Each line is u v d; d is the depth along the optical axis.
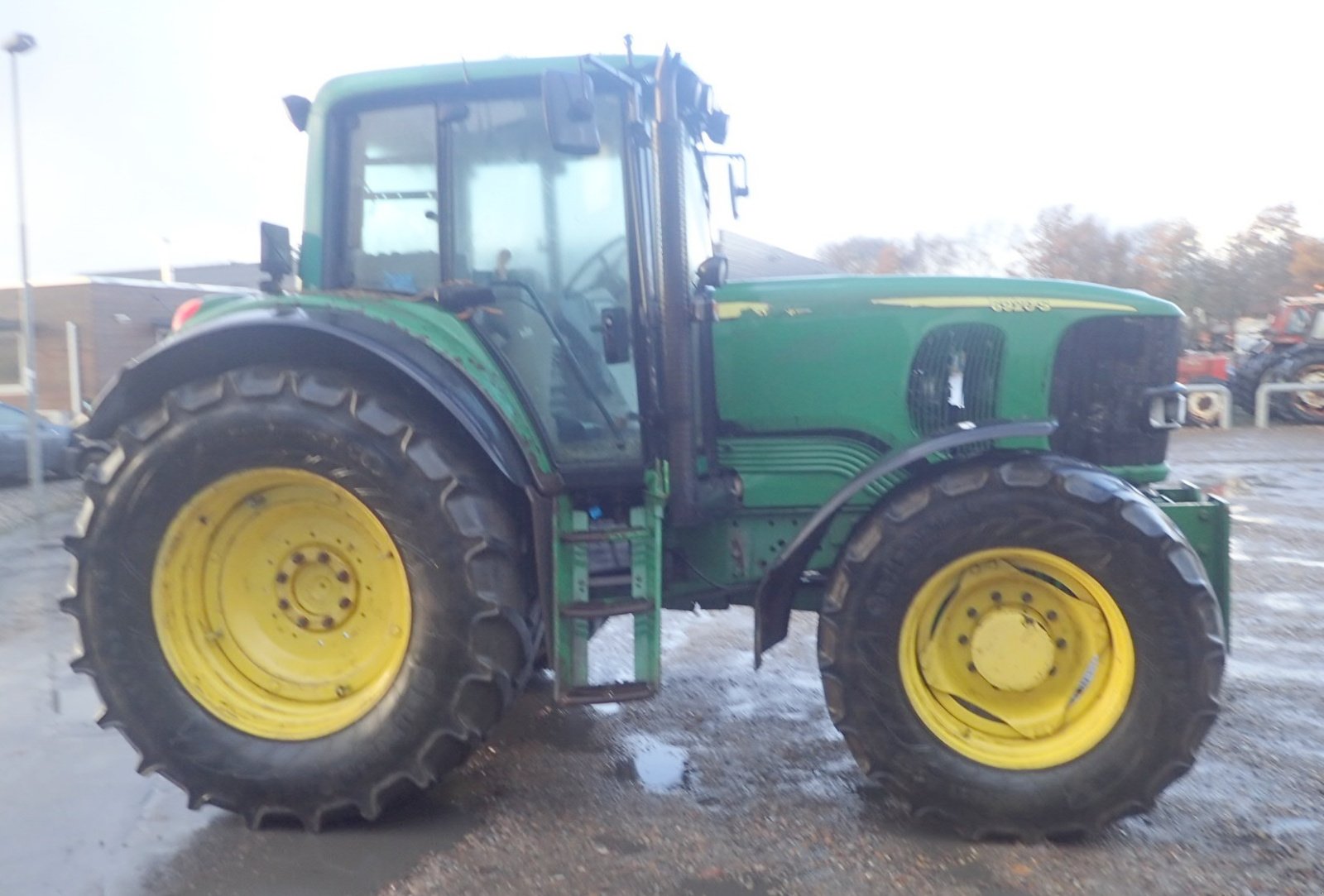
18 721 4.27
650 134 3.55
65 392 21.97
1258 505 9.14
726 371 3.77
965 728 3.23
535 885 2.88
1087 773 3.06
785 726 4.14
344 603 3.38
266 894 2.87
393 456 3.11
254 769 3.20
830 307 3.74
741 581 3.82
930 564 3.14
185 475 3.20
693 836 3.17
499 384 3.47
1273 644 5.12
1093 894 2.80
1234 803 3.34
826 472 3.77
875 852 3.06
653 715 4.28
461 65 3.51
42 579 7.32
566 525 3.39
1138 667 3.06
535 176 3.54
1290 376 16.20
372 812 3.20
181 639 3.31
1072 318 3.69
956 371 3.71
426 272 3.60
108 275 35.09
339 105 3.58
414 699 3.14
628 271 3.53
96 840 3.22
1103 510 3.06
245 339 3.27
